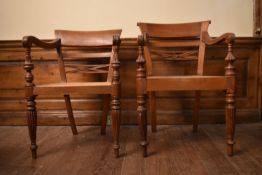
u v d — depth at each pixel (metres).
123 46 1.74
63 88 1.17
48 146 1.37
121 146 1.34
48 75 1.81
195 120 1.57
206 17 1.80
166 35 1.51
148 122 1.79
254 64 1.78
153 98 1.56
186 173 1.01
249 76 1.79
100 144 1.39
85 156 1.21
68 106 1.54
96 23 1.82
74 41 1.50
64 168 1.08
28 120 1.19
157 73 1.78
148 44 1.47
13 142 1.45
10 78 1.82
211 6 1.79
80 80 1.80
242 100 1.80
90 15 1.82
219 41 1.25
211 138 1.46
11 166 1.10
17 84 1.82
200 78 1.14
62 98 1.82
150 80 1.15
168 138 1.47
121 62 1.77
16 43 1.75
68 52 1.67
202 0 1.79
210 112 1.79
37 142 1.44
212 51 1.75
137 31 1.82
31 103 1.19
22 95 1.83
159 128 1.71
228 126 1.17
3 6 1.83
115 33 1.49
